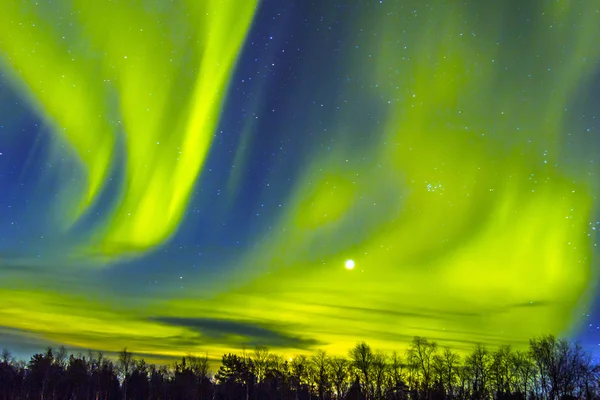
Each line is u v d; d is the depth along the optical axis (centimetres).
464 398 6969
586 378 6072
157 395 10419
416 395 7262
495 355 6912
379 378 7675
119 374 10650
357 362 7869
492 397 6775
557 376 6084
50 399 9962
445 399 6994
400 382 7531
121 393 10438
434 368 7262
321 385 8294
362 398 7794
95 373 10656
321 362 8419
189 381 10225
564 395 5994
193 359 10694
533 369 6538
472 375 7000
